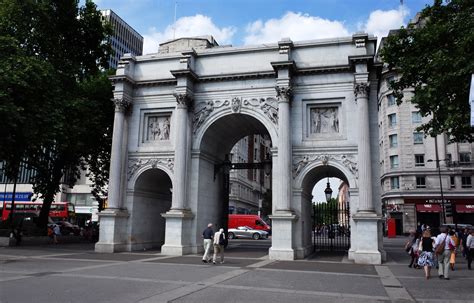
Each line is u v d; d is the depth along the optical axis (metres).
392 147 74.56
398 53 30.73
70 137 37.97
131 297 13.62
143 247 36.62
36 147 36.31
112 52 47.78
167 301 13.11
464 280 19.81
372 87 32.12
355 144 31.17
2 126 32.66
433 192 68.62
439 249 20.38
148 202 38.00
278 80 32.19
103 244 33.47
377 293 15.70
